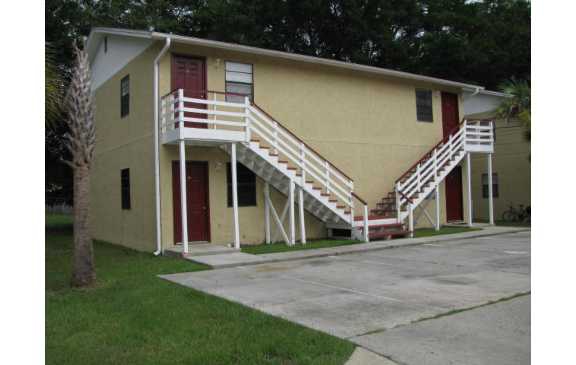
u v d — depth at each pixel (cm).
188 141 1262
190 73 1377
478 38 3080
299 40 2905
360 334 574
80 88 905
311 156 1439
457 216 1991
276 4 2728
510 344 526
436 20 3128
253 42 2661
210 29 2777
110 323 650
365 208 1467
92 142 919
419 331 579
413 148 1833
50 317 686
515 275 912
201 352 524
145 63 1416
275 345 536
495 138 2389
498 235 1602
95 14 2392
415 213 1819
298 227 1564
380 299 746
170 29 2591
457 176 2005
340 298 759
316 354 509
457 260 1110
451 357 491
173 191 1341
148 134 1388
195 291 818
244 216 1454
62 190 2770
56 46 2202
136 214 1482
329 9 2775
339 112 1653
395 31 3238
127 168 1561
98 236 1870
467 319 624
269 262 1141
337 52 2989
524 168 2252
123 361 510
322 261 1148
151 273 1016
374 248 1320
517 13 3216
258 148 1308
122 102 1602
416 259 1145
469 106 2367
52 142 2252
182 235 1259
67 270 1095
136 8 2542
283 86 1535
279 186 1466
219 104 1251
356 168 1683
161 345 556
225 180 1422
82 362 510
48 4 2191
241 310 688
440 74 3084
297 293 801
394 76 1756
